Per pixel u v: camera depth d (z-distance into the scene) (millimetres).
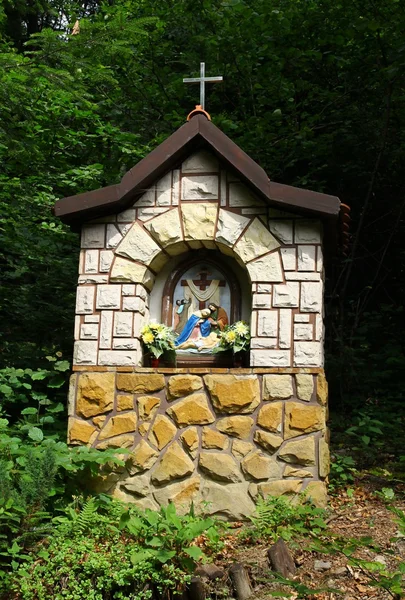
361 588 4359
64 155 10156
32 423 6352
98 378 5805
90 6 16438
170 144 5891
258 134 9992
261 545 5004
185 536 4566
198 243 6035
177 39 11852
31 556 4762
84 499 5488
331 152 10289
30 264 8828
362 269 11086
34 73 6410
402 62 9023
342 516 5500
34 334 8258
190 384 5688
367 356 9812
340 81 10930
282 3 10391
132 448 5664
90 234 6078
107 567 4469
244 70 10609
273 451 5516
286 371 5602
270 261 5793
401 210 10234
